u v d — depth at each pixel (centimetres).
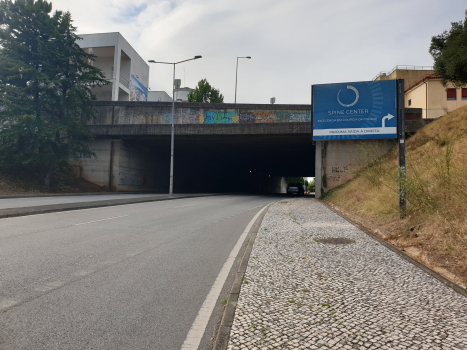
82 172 3388
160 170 4331
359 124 2306
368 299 407
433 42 2266
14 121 2675
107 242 781
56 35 2789
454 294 424
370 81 2309
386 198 1152
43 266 559
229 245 792
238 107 3166
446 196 816
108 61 4531
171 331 338
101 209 1562
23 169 2850
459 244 616
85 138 3092
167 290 463
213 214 1476
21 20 2714
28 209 1329
